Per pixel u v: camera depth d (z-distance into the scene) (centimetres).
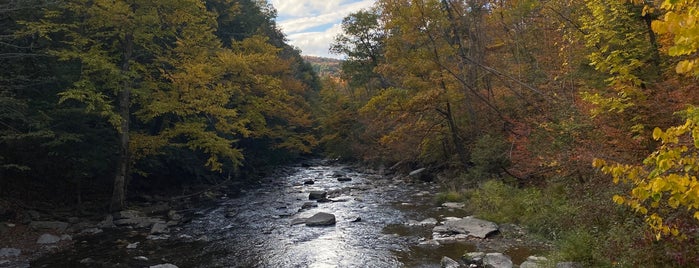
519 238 1242
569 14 1584
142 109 1933
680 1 390
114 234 1502
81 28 1809
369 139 3919
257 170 3712
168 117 2298
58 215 1725
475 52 2566
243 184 2981
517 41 2162
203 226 1641
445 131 2542
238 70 2444
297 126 4516
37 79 1466
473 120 2458
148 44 2059
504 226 1373
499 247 1173
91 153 1731
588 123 1205
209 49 2506
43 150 1708
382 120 3011
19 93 1525
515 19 2088
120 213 1744
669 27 378
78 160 1694
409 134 2712
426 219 1575
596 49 1312
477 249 1173
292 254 1230
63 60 1588
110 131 1856
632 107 1065
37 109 1528
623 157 1091
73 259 1198
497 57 2605
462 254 1143
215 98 2009
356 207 1948
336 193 2389
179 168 2584
